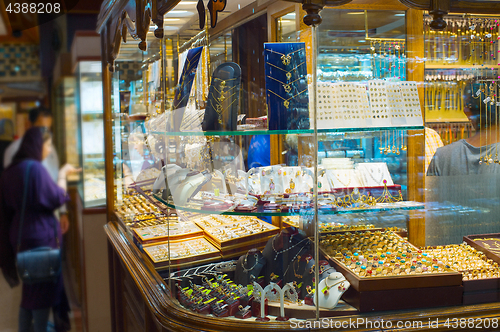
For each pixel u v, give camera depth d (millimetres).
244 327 1280
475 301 1328
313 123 1366
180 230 1688
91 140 4156
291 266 1365
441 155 1497
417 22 1443
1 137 3934
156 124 2029
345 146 1387
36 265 3629
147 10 1848
